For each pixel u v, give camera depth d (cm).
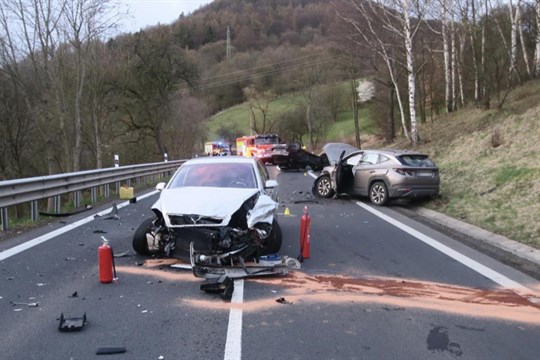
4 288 635
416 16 2908
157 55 3625
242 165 902
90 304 577
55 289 632
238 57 9044
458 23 3241
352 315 549
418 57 3503
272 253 789
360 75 5116
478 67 2917
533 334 502
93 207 1394
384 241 953
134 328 506
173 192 807
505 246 903
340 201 1560
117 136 3588
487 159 1702
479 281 687
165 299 597
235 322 524
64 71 2486
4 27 2295
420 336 493
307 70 6575
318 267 753
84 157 3350
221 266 704
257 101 7581
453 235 1020
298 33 8994
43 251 837
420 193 1389
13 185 1048
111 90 3259
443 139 2405
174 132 4109
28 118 2645
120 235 975
